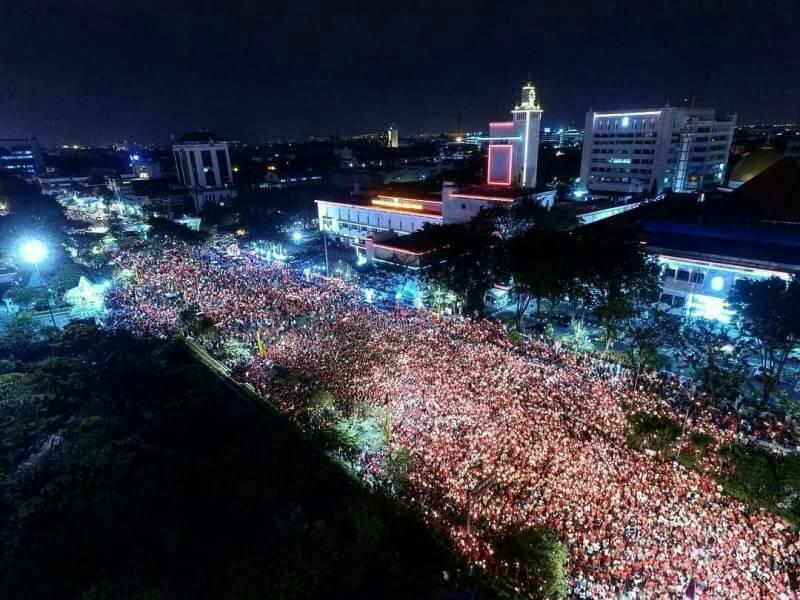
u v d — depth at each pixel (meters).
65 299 60.78
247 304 55.44
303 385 38.66
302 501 27.25
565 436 30.45
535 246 46.41
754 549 22.08
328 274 70.19
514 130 75.50
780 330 33.69
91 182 188.50
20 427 33.78
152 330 51.72
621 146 114.31
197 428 35.41
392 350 42.94
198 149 140.12
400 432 31.86
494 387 36.22
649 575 21.23
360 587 22.75
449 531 24.95
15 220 88.06
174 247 84.12
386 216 89.62
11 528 26.17
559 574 20.98
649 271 44.72
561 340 47.19
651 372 39.94
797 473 24.66
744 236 55.88
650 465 28.08
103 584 21.06
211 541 24.73
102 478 29.16
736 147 182.88
